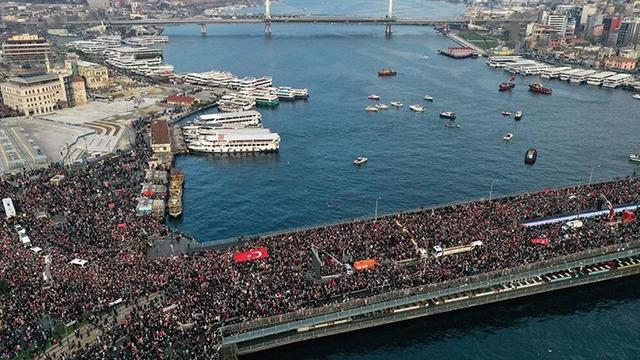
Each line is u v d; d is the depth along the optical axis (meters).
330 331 127.19
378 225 166.00
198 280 132.12
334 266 140.50
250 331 117.75
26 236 153.25
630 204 181.12
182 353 107.69
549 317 136.25
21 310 118.69
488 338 128.88
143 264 139.25
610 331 130.38
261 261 143.25
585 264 144.75
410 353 124.31
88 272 133.75
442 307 134.75
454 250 148.50
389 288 133.00
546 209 176.00
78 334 113.38
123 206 182.88
